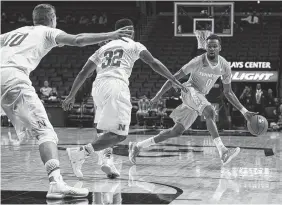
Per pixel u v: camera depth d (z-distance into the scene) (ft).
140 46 14.14
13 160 19.22
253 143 28.99
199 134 36.52
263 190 12.79
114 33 10.83
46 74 56.44
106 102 13.53
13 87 11.21
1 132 36.55
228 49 59.98
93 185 13.42
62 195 11.46
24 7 73.61
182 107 18.22
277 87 52.16
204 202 11.14
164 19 70.64
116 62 13.92
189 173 16.02
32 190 12.47
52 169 11.12
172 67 57.11
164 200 11.33
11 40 11.73
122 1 75.87
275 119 44.32
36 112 11.22
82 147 13.75
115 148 25.07
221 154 17.12
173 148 25.25
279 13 74.13
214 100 41.68
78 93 49.08
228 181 14.32
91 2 76.13
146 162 19.13
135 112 47.42
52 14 12.31
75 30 65.00
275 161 19.67
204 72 17.90
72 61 59.26
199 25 54.75
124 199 11.41
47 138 11.23
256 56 58.03
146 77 54.95
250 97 45.70
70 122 46.11
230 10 54.90
